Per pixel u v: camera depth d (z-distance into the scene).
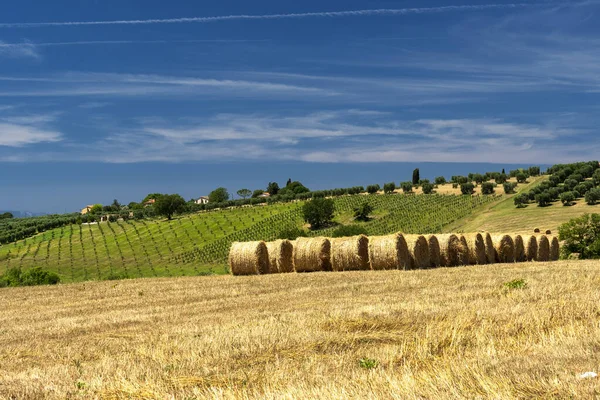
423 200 112.75
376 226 96.31
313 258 29.73
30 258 98.38
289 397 6.94
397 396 6.59
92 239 113.38
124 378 8.74
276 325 12.25
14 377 9.41
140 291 23.16
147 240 107.00
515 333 10.16
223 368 9.06
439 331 10.55
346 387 7.20
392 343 10.38
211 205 139.38
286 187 172.25
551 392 6.32
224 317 14.67
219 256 89.12
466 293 16.06
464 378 7.11
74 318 16.58
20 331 14.85
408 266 28.41
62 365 10.28
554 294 14.48
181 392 7.89
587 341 8.69
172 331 12.84
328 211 99.88
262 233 100.81
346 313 13.24
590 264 28.61
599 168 120.94
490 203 101.44
